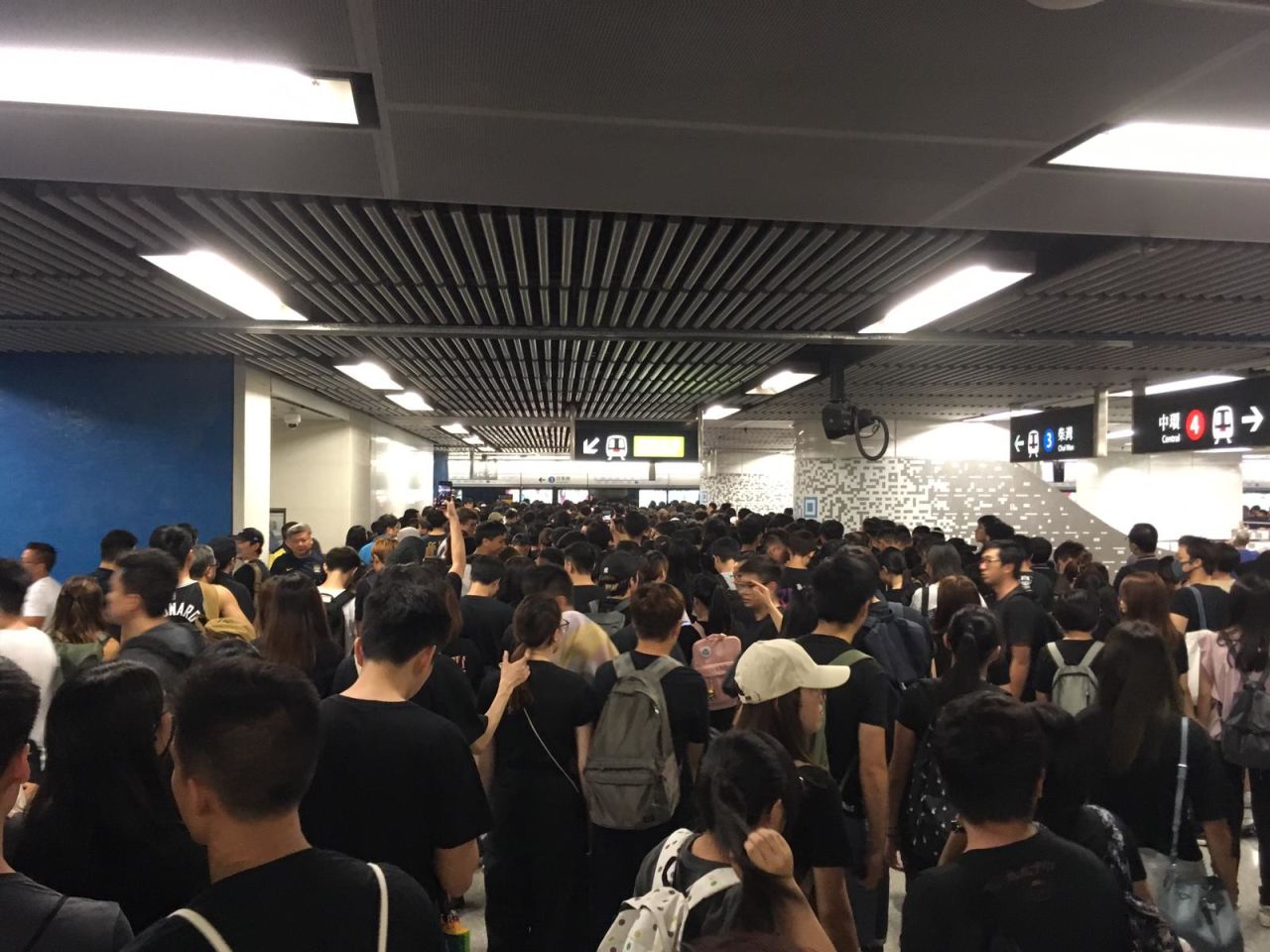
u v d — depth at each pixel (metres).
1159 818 2.26
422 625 1.98
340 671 2.66
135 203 3.90
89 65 2.67
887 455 13.57
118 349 7.73
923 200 3.87
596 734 2.79
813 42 2.56
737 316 6.27
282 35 2.51
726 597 4.57
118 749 1.62
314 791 1.84
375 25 2.46
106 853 1.61
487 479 33.72
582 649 3.59
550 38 2.54
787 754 1.57
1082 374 8.94
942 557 4.90
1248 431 7.62
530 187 3.71
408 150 3.31
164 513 8.06
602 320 6.48
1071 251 4.96
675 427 12.90
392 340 7.44
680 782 2.87
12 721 1.26
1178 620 4.35
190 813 1.18
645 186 3.71
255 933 1.06
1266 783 3.43
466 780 1.94
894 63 2.69
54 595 5.02
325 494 13.09
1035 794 1.54
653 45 2.58
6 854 1.62
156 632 2.92
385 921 1.13
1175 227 4.18
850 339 6.57
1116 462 16.89
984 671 2.80
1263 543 17.27
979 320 6.31
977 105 2.96
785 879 1.35
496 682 3.10
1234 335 6.84
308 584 3.27
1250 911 3.52
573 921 2.90
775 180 3.63
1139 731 2.27
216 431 8.14
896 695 3.26
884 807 2.50
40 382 8.02
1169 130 3.16
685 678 2.86
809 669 2.15
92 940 1.24
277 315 6.21
